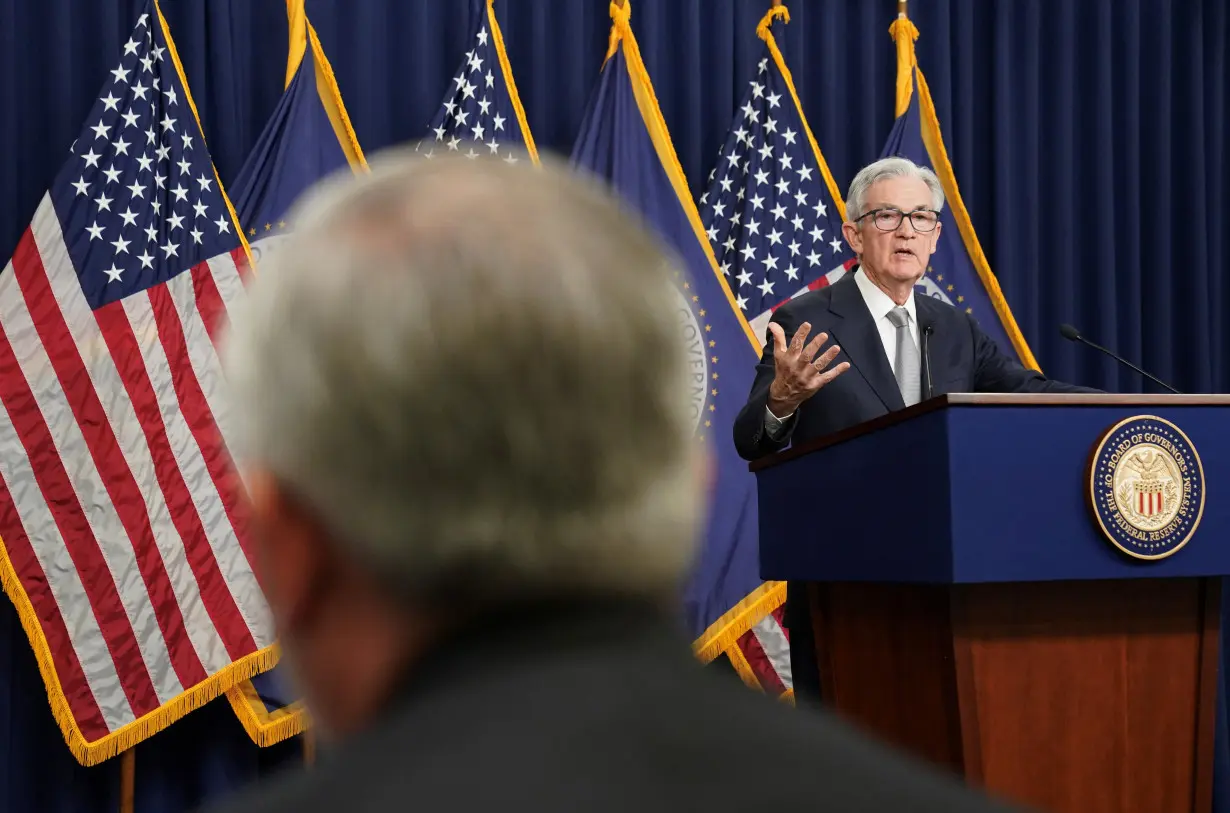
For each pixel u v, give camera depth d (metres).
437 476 0.42
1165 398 2.35
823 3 5.89
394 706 0.42
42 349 4.46
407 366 0.42
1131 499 2.30
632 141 5.37
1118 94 6.34
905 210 3.75
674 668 0.42
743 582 4.94
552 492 0.42
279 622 0.46
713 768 0.37
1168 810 2.39
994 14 6.11
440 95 5.43
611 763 0.37
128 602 4.42
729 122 5.70
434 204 0.45
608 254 0.44
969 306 5.62
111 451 4.46
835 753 0.39
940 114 5.93
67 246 4.55
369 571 0.43
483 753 0.37
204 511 4.52
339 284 0.43
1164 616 2.43
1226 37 6.46
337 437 0.42
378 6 5.39
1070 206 6.16
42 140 4.89
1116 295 6.25
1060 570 2.26
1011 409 2.27
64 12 4.91
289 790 0.38
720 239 5.44
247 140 5.18
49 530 4.39
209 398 4.58
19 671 4.57
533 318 0.42
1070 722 2.35
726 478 5.05
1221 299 6.40
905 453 2.37
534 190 0.46
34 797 4.57
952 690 2.33
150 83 4.81
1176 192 6.39
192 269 4.66
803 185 5.53
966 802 0.39
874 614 2.63
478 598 0.42
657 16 5.66
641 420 0.43
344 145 5.10
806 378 3.03
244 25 5.17
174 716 4.41
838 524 2.64
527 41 5.51
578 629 0.42
